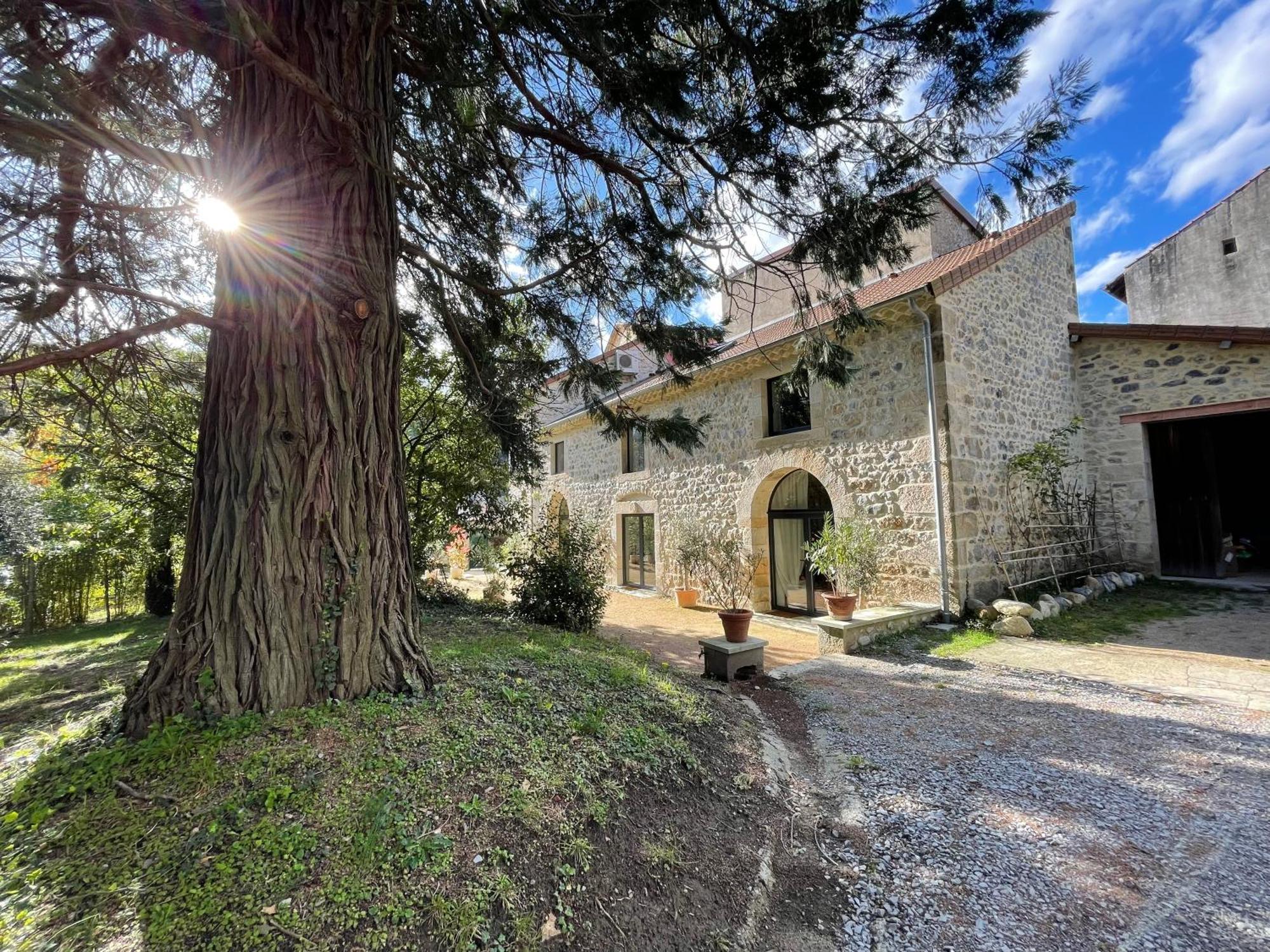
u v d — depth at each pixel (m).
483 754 2.39
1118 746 3.43
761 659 5.26
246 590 2.43
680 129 3.55
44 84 2.21
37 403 3.92
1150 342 8.52
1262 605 6.92
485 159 3.81
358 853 1.78
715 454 10.24
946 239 9.21
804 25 2.71
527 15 2.70
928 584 6.81
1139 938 1.89
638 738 2.86
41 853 1.71
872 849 2.43
